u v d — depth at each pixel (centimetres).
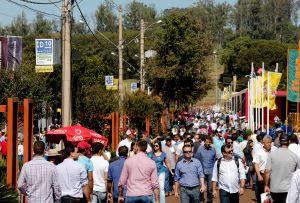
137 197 1164
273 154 1269
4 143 2502
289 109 5012
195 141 1962
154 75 4475
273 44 11731
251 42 12775
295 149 1428
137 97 3753
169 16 4534
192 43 4497
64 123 1862
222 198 1401
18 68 2250
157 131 3800
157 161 1667
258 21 17225
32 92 2338
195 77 4547
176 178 1446
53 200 1067
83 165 1193
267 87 3425
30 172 1049
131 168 1175
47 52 2059
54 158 1452
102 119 2898
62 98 1877
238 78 12319
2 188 1070
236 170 1397
